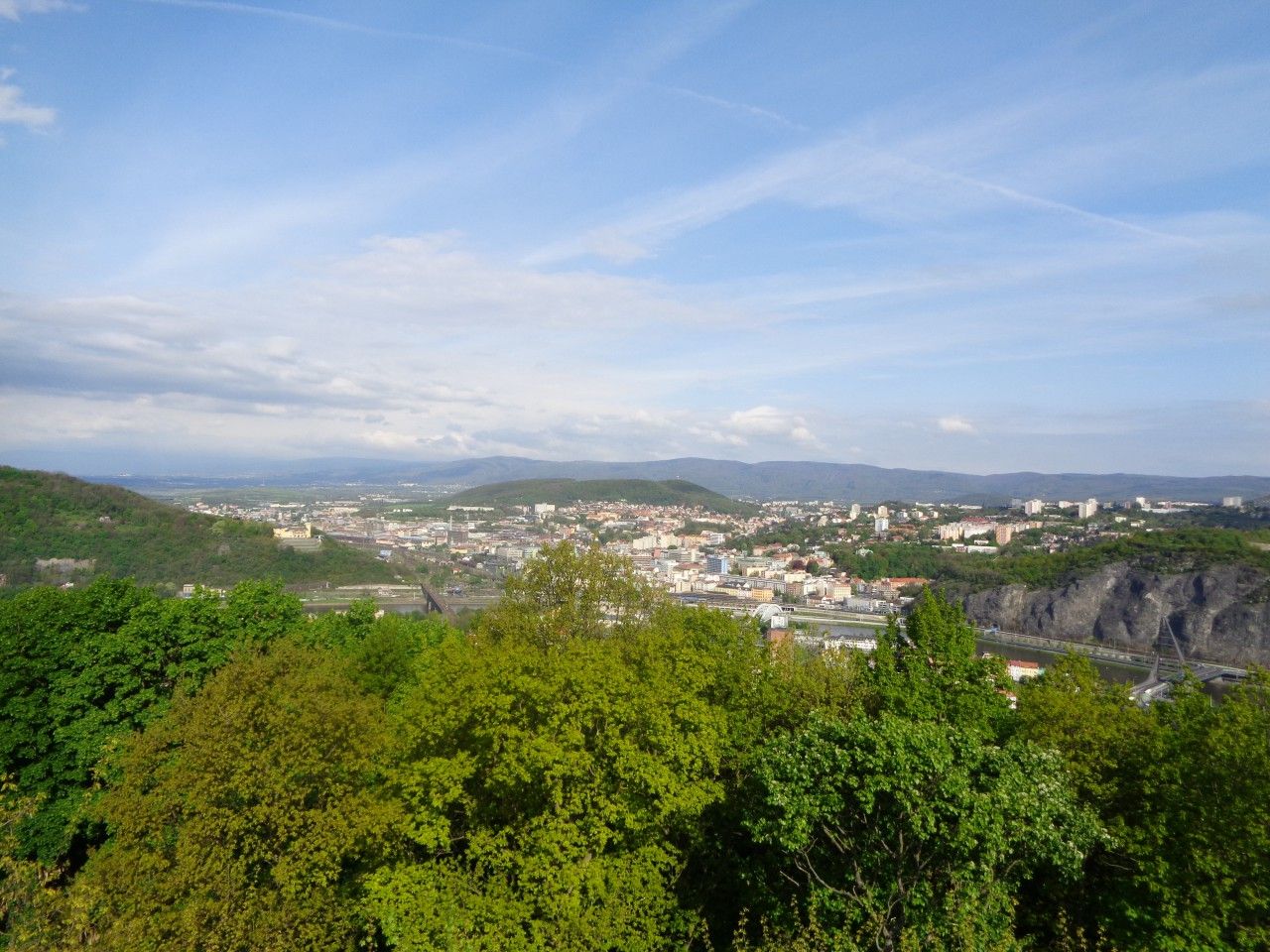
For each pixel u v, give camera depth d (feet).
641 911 74.28
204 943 67.97
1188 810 67.67
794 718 98.12
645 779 73.87
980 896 60.29
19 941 62.95
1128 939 65.92
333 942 74.95
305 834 75.72
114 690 127.65
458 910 69.82
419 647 168.25
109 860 76.38
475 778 80.59
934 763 62.49
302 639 151.94
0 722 115.65
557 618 127.44
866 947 60.18
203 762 76.02
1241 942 60.54
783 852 73.31
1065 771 74.33
